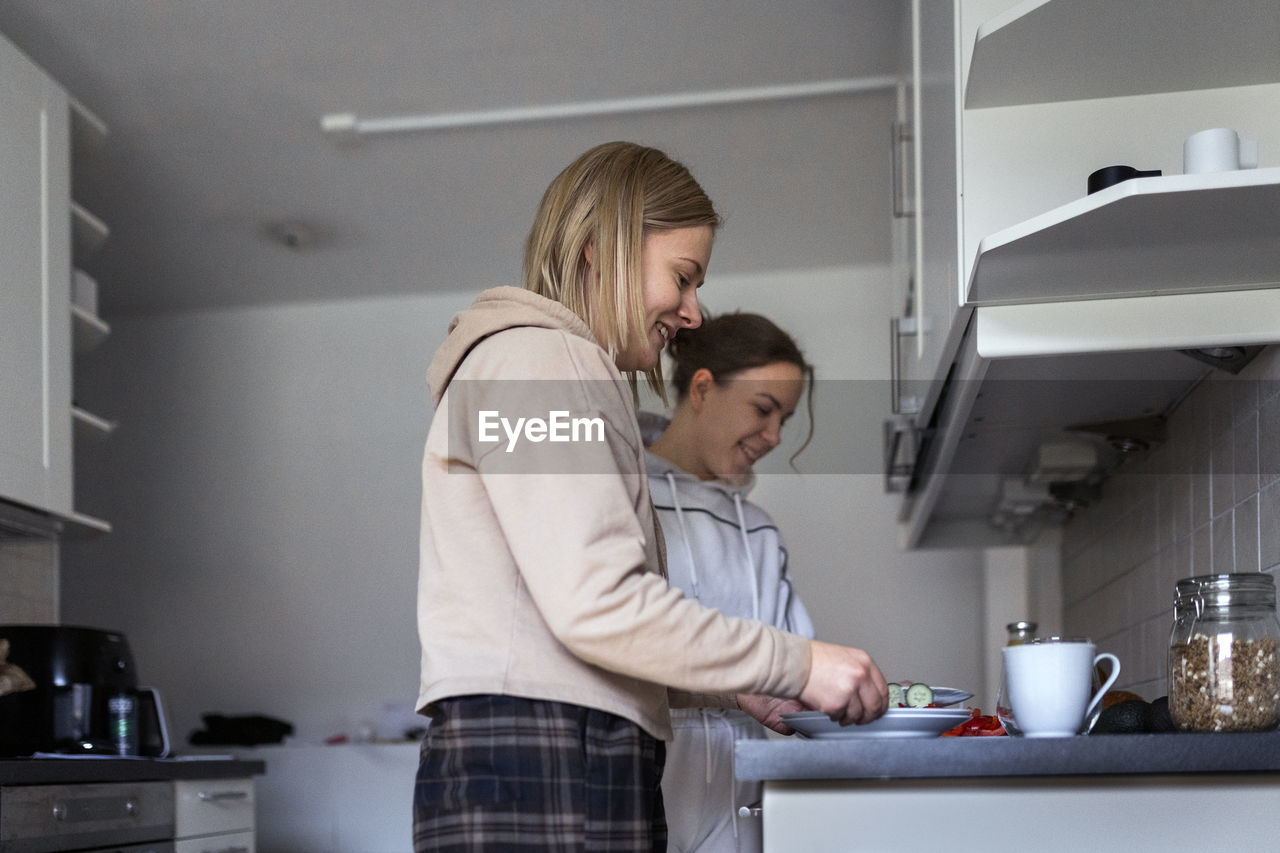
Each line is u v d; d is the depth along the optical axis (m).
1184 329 1.44
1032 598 3.63
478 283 4.59
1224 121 1.49
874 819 0.99
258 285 4.55
